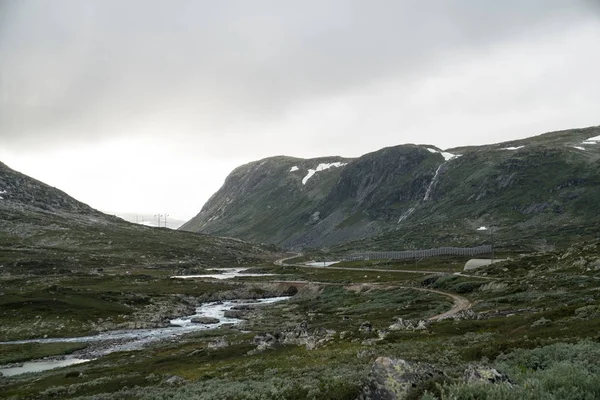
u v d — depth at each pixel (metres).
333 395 18.91
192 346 86.62
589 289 84.19
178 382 44.72
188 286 190.88
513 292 103.38
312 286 180.25
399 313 104.44
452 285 132.75
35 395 50.69
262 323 118.81
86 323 117.69
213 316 140.62
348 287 162.62
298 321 115.75
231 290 185.88
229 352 69.31
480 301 102.12
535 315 60.06
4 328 110.06
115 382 52.06
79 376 63.22
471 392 12.77
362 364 36.59
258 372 43.34
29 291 141.88
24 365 80.31
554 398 11.95
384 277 180.00
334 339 68.69
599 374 14.10
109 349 92.31
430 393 13.83
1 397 52.56
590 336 33.59
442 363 29.56
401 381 16.23
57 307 126.31
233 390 28.11
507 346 31.36
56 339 104.12
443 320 78.94
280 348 68.00
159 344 94.31
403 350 44.84
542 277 111.38
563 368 14.95
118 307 135.38
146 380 51.31
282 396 23.09
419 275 174.38
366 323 76.00
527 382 13.37
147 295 160.12
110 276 197.88
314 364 43.03
